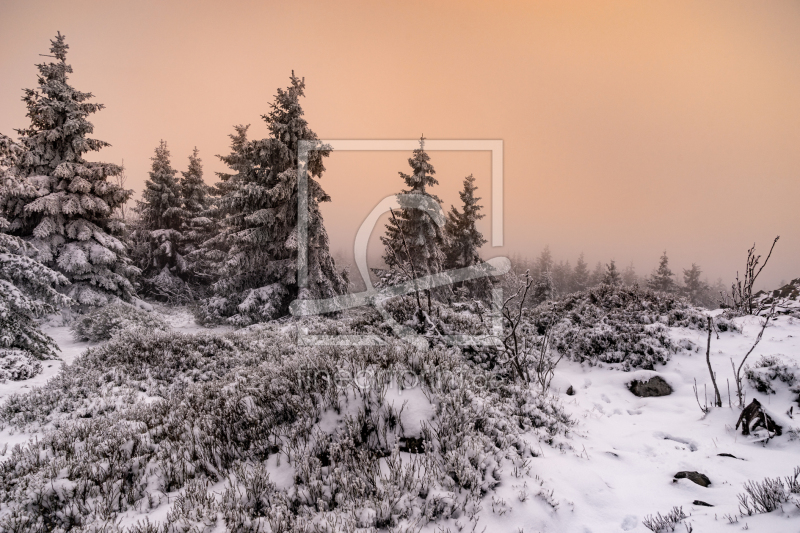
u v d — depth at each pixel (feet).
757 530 8.84
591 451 15.19
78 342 45.52
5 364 29.30
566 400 20.97
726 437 14.96
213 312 62.44
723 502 10.91
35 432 19.38
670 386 21.01
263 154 61.31
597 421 18.42
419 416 14.19
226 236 68.85
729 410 16.81
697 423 16.60
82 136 61.87
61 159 61.98
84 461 13.79
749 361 21.17
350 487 11.26
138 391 24.58
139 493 12.48
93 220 65.82
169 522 10.34
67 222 61.52
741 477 12.16
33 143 58.90
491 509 11.00
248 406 15.90
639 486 12.55
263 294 60.95
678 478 12.63
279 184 60.44
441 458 12.62
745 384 18.75
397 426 13.98
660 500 11.68
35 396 22.62
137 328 35.53
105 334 45.52
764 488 10.36
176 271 93.76
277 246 64.59
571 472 13.16
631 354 24.59
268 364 22.91
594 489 12.31
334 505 11.19
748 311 30.68
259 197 62.08
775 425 14.42
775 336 24.06
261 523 10.25
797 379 16.92
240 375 22.03
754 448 13.78
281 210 62.85
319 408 14.87
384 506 10.31
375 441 13.62
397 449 12.32
